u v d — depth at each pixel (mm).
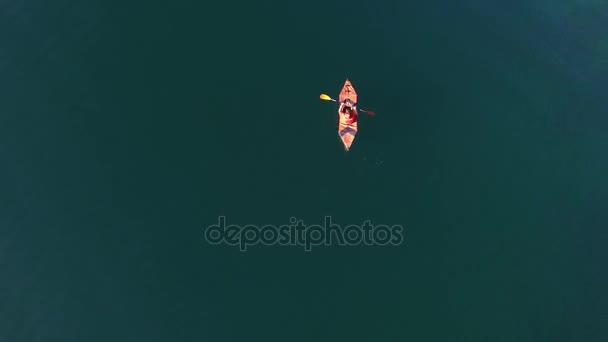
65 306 34250
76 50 43281
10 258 35406
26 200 37375
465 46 46531
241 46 44750
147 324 34156
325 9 47281
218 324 34594
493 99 44219
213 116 41375
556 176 41594
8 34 43656
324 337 34812
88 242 36312
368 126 42125
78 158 39062
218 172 39406
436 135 42312
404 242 38406
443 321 35969
